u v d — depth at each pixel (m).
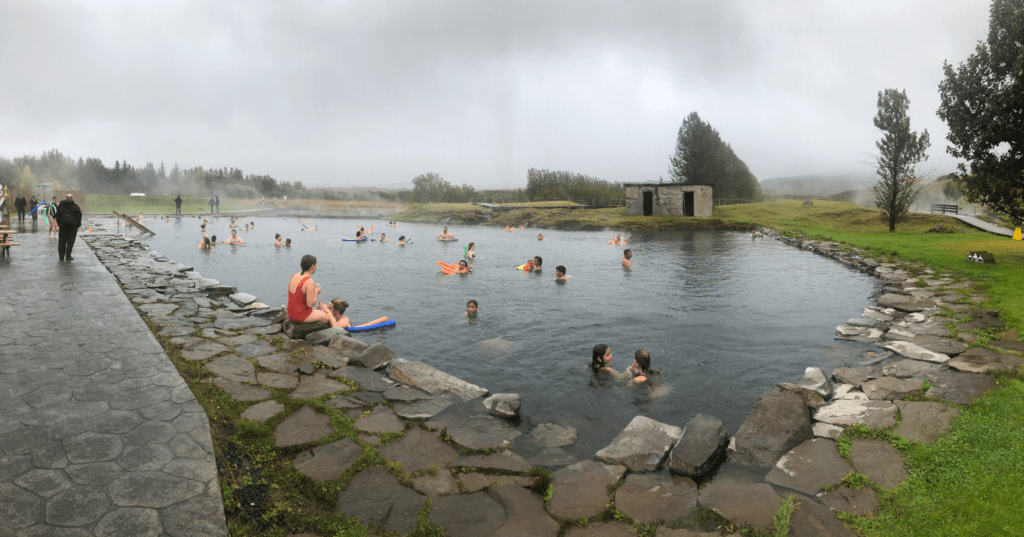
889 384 6.34
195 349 7.25
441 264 18.61
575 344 9.29
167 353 6.88
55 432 4.31
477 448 4.84
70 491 3.47
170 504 3.41
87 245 19.56
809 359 8.32
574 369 7.92
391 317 11.39
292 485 3.98
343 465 4.33
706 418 5.32
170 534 3.11
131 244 23.30
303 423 5.08
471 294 14.18
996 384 6.06
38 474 3.66
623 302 13.02
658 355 8.62
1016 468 4.03
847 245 25.55
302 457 4.44
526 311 11.99
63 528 3.08
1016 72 15.16
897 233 33.84
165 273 14.42
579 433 5.62
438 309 12.23
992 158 17.06
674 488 4.19
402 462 4.46
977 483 3.85
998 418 5.04
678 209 48.47
